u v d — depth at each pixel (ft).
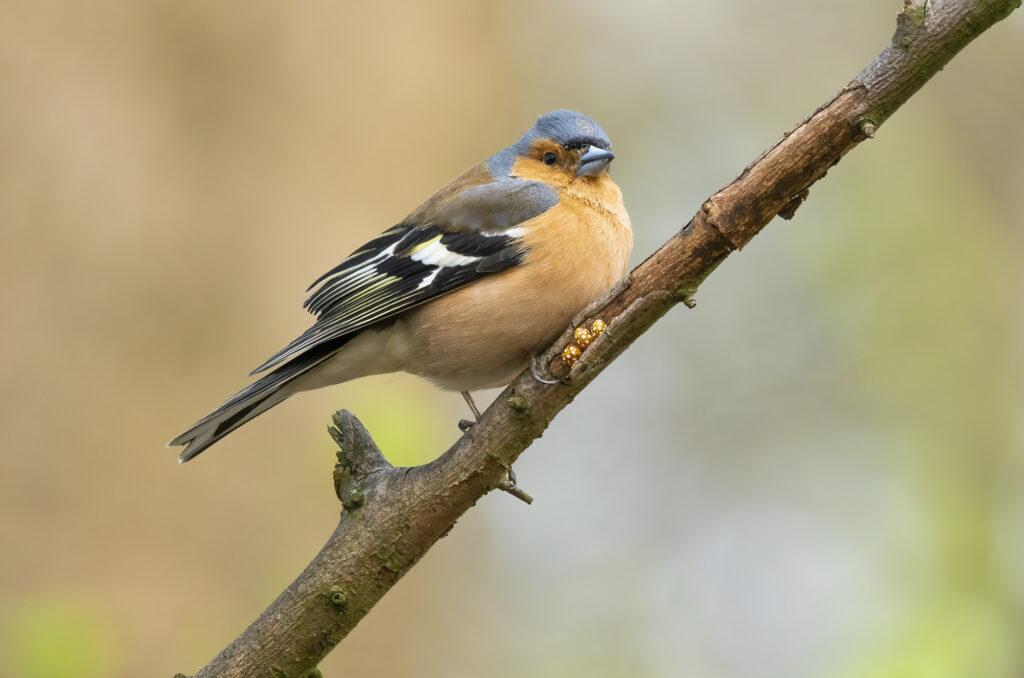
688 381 53.52
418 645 41.91
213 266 36.35
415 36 40.91
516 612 46.70
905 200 55.26
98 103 35.65
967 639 43.73
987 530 48.52
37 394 34.01
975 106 57.26
